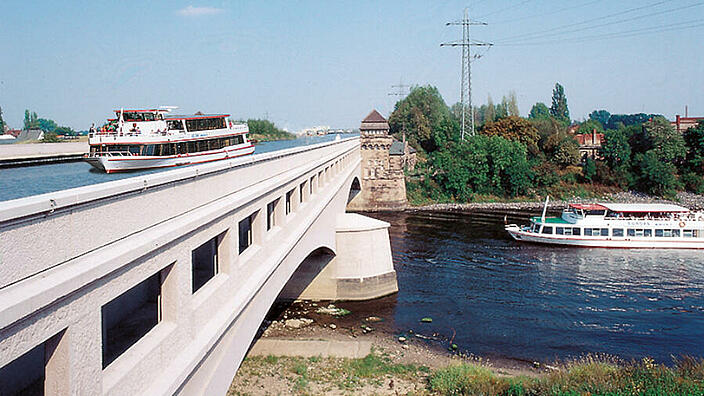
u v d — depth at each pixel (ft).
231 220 48.06
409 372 95.86
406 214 298.97
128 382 30.55
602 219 210.18
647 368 89.40
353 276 139.03
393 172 319.68
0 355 20.18
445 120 434.71
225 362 47.52
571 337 115.75
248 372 92.79
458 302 138.10
